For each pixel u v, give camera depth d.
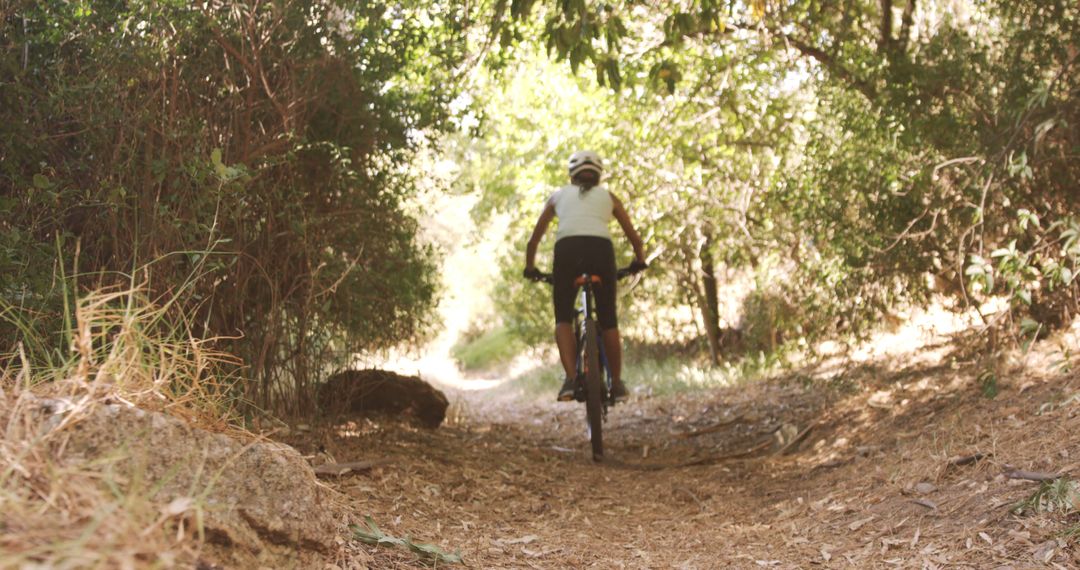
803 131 9.07
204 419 2.47
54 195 3.82
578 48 4.77
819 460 5.96
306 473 2.57
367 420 6.57
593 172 6.62
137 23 4.38
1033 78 5.94
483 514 4.49
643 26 8.18
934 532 3.70
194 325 4.66
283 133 4.91
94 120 4.14
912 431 5.62
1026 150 5.57
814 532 4.18
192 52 4.85
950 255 6.71
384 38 6.16
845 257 7.00
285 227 5.34
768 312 10.27
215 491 2.21
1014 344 6.29
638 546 4.24
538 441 7.95
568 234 6.42
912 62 6.76
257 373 5.02
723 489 5.62
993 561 3.23
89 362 2.19
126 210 4.27
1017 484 3.82
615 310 6.55
